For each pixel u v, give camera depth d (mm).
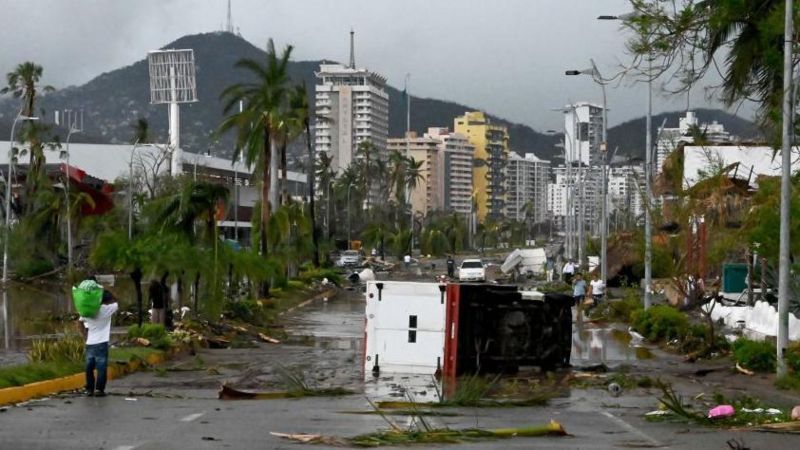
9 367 19984
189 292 39000
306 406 16953
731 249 32312
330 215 152250
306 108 69875
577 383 21547
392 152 190000
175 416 15125
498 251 194375
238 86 57312
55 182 85750
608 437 13266
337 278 74938
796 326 29406
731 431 14000
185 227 35406
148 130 122875
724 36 23328
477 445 12250
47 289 64688
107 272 65750
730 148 39094
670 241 36906
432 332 22906
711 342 28297
